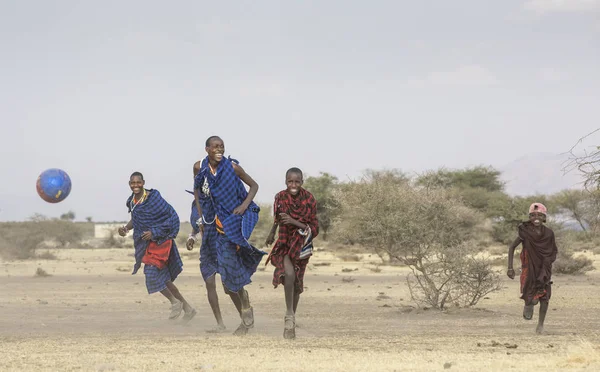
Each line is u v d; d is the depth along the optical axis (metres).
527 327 18.20
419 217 24.27
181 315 22.06
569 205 99.06
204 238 16.48
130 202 19.56
